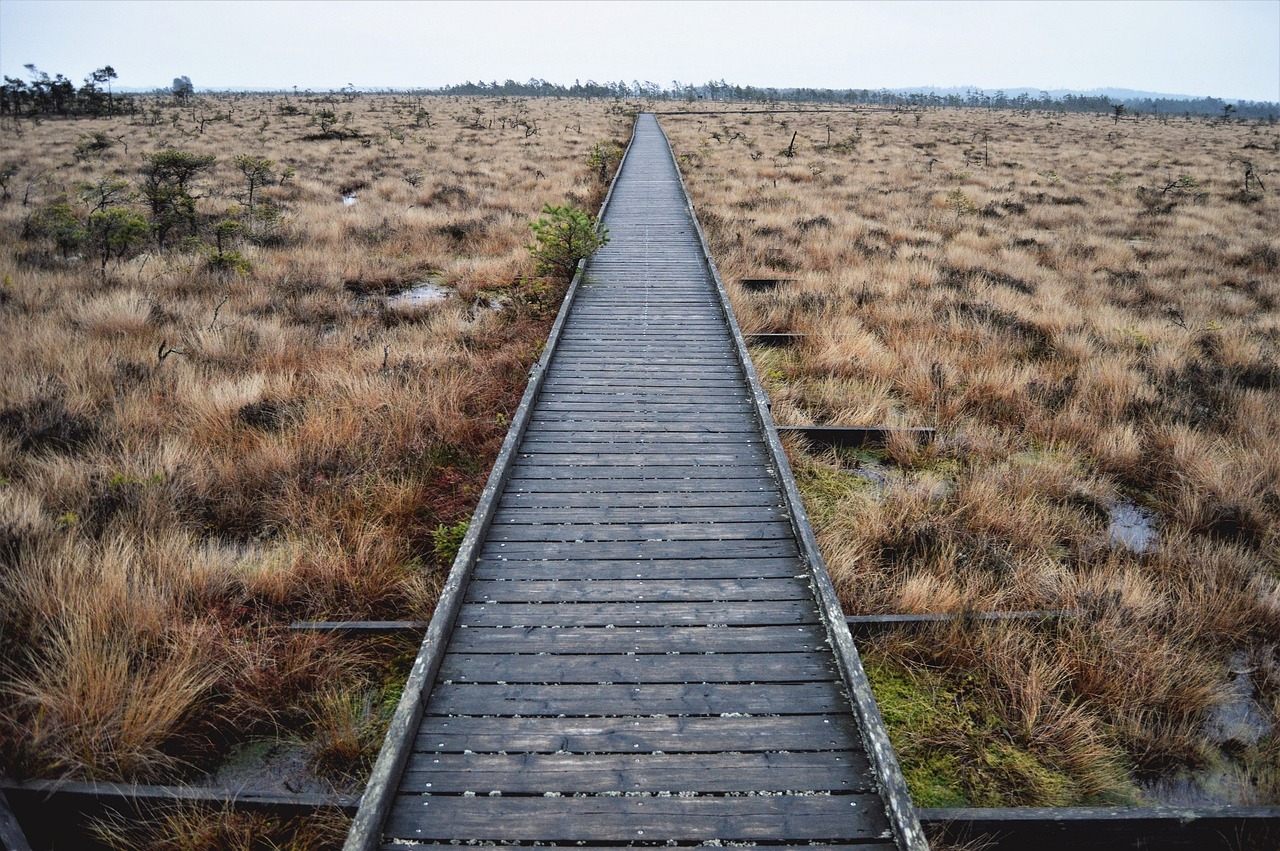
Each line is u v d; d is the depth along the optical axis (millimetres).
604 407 6980
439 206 18781
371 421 6879
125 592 4180
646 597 4289
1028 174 27375
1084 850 3201
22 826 3221
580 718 3428
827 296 11445
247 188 19969
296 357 8586
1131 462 6746
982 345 9547
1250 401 7770
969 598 4707
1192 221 18703
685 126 44281
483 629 4004
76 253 12711
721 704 3521
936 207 20641
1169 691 4070
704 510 5238
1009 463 6727
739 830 2908
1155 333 10195
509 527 4988
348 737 3580
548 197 19625
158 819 3195
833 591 4105
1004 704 3973
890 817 2904
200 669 3885
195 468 5891
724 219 17219
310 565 4852
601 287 11062
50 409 6473
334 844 3105
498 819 2932
